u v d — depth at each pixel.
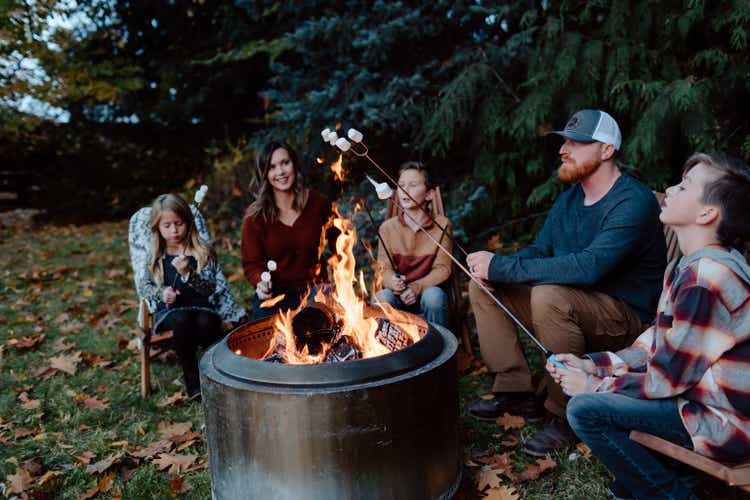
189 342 3.00
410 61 5.16
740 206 1.58
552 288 2.30
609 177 2.39
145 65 9.42
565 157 2.41
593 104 4.12
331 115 5.15
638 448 1.74
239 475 1.78
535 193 4.41
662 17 3.82
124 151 10.19
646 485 1.75
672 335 1.60
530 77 4.32
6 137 9.61
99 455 2.53
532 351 3.36
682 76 3.87
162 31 9.26
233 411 1.74
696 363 1.57
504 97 4.61
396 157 5.70
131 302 4.73
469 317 3.86
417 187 2.97
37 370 3.39
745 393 1.54
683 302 1.58
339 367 1.70
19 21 6.98
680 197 1.66
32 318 4.39
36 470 2.39
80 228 9.17
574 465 2.24
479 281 2.36
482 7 4.47
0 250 7.46
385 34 4.71
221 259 5.94
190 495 2.23
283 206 3.18
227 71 8.38
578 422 1.76
